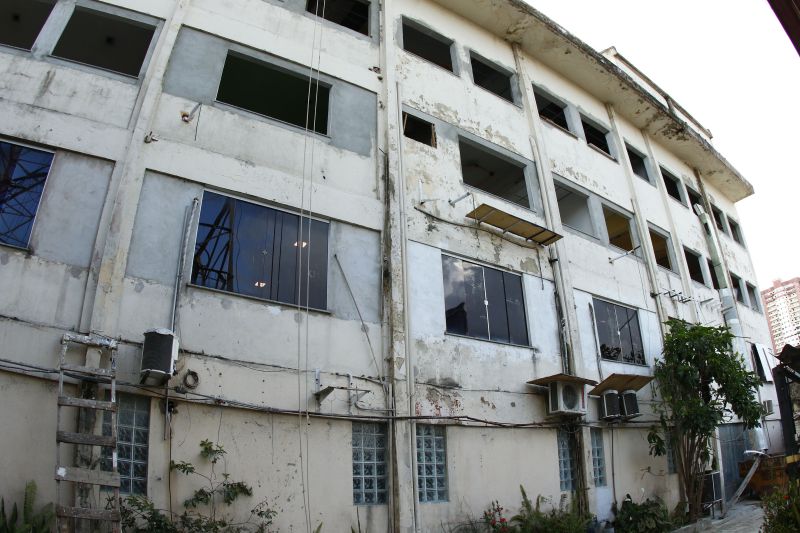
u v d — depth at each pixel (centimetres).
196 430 752
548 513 1044
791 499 854
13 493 625
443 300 1084
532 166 1441
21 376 672
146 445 719
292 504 786
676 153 2198
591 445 1230
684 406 1299
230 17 1062
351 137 1097
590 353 1328
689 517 1305
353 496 853
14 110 804
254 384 811
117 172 827
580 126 1709
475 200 1245
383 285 1005
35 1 1033
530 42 1622
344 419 873
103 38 1111
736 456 1777
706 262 2045
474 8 1495
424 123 1262
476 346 1092
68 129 823
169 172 866
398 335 970
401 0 1373
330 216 995
